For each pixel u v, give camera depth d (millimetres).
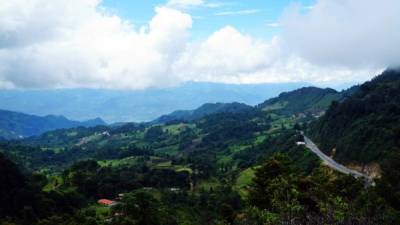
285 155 81688
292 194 67125
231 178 189375
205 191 170875
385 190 76500
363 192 76250
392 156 91750
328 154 164375
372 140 139875
